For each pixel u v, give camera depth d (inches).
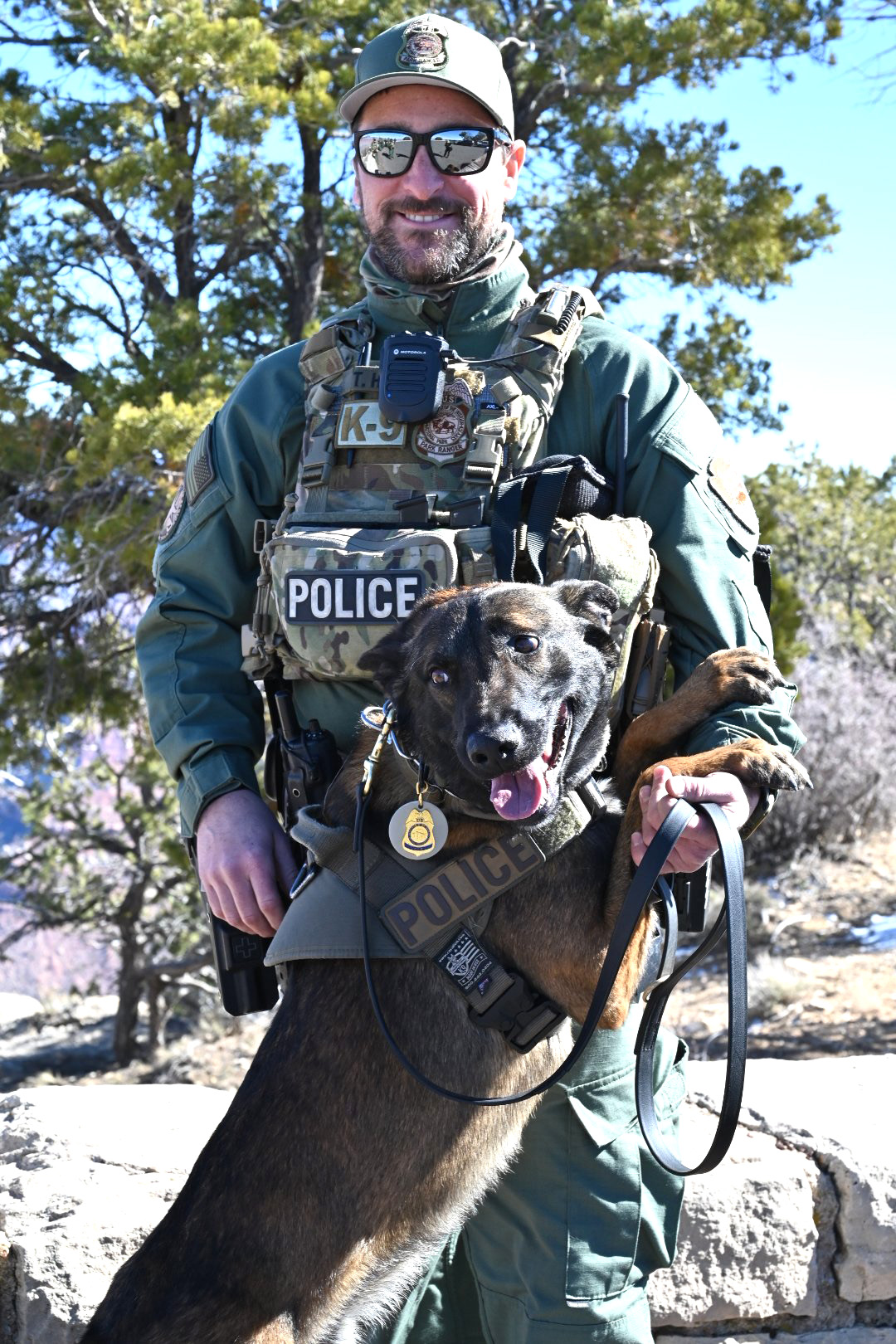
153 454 398.9
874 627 783.7
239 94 443.8
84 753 567.5
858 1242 131.6
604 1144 101.3
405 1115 94.1
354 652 97.3
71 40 498.6
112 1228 118.3
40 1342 115.5
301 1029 95.9
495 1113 96.8
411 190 105.1
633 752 98.7
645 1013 91.5
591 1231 101.3
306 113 450.9
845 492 813.9
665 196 481.7
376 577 96.0
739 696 94.3
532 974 94.3
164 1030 597.3
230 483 110.6
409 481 100.4
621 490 101.6
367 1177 93.9
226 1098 147.2
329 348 105.9
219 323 450.6
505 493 98.7
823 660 630.5
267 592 103.0
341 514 101.0
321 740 103.2
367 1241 94.6
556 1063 99.3
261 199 475.5
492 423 99.8
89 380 446.0
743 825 89.3
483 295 106.9
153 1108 142.5
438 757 92.1
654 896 93.1
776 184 500.1
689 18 462.6
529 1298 102.5
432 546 96.0
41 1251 116.4
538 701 88.9
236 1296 91.2
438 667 89.7
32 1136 134.9
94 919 575.2
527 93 522.3
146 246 509.4
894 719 590.2
